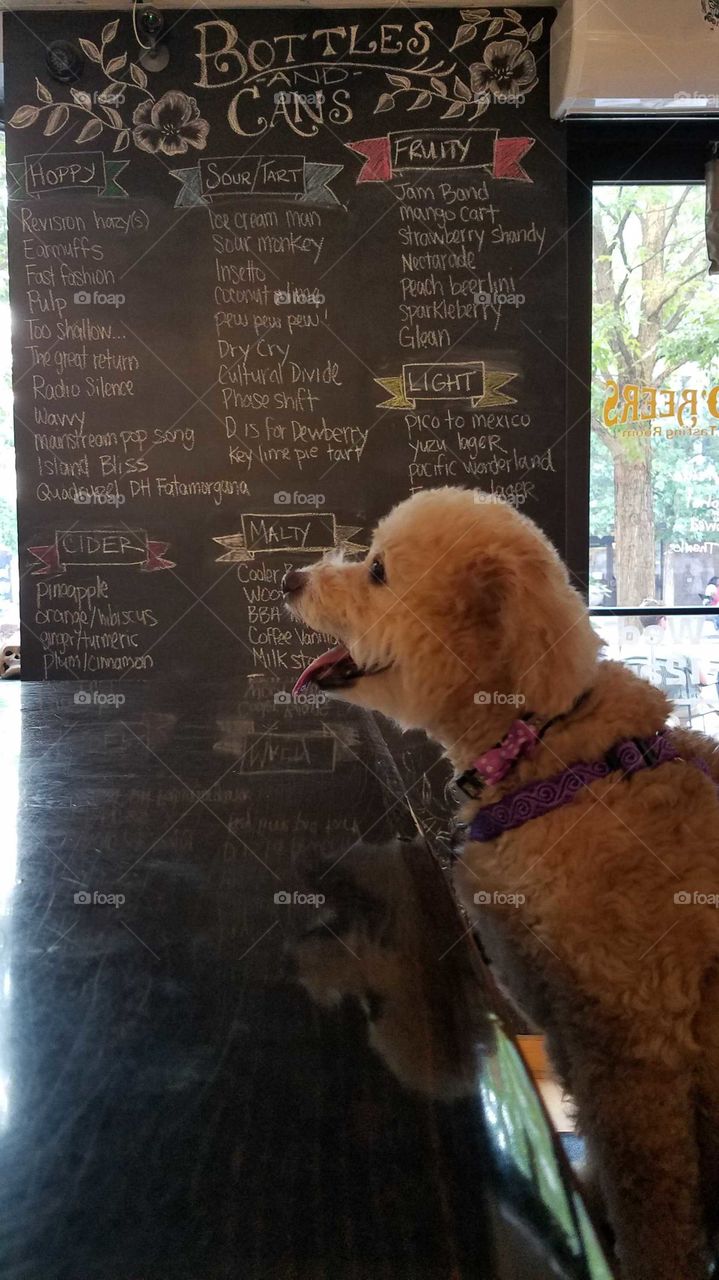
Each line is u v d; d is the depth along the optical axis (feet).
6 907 2.54
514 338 10.08
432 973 2.13
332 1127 1.49
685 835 3.22
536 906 3.27
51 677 10.28
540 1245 1.21
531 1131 1.49
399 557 4.12
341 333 10.05
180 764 4.32
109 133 9.84
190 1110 1.56
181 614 10.24
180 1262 1.17
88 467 10.10
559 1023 3.33
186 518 10.15
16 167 9.87
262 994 2.02
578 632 3.52
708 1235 3.23
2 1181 1.37
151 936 2.37
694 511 10.89
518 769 3.49
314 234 9.95
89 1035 1.84
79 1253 1.20
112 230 9.91
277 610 10.21
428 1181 1.34
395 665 4.21
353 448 10.14
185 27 9.70
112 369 10.02
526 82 9.78
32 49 9.74
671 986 2.99
